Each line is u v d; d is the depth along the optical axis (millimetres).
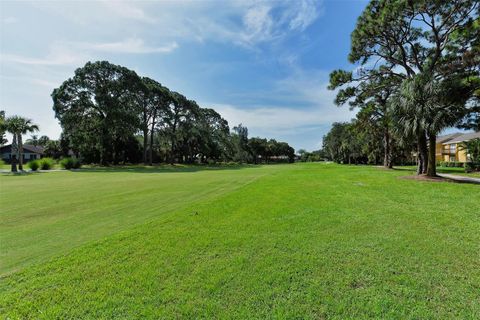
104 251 3527
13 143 25859
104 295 2455
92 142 33875
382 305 2234
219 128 58781
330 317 2086
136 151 46062
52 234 4480
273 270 2908
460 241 3822
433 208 6086
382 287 2531
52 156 47281
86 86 33281
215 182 13141
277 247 3631
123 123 33844
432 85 12016
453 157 38969
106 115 33594
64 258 3312
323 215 5465
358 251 3453
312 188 9797
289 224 4781
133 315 2145
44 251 3680
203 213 5703
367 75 16922
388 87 17250
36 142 66375
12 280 2777
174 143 49156
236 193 8688
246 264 3078
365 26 15086
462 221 4918
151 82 43281
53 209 6504
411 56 16656
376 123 23906
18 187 11375
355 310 2174
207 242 3848
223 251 3500
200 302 2318
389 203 6719
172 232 4348
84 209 6492
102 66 33625
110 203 7281
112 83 34031
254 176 17344
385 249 3520
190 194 8938
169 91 45688
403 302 2277
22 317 2150
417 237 4012
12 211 6289
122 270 2963
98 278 2783
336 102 17734
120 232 4402
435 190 8758
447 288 2510
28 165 27953
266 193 8625
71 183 13172
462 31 13609
